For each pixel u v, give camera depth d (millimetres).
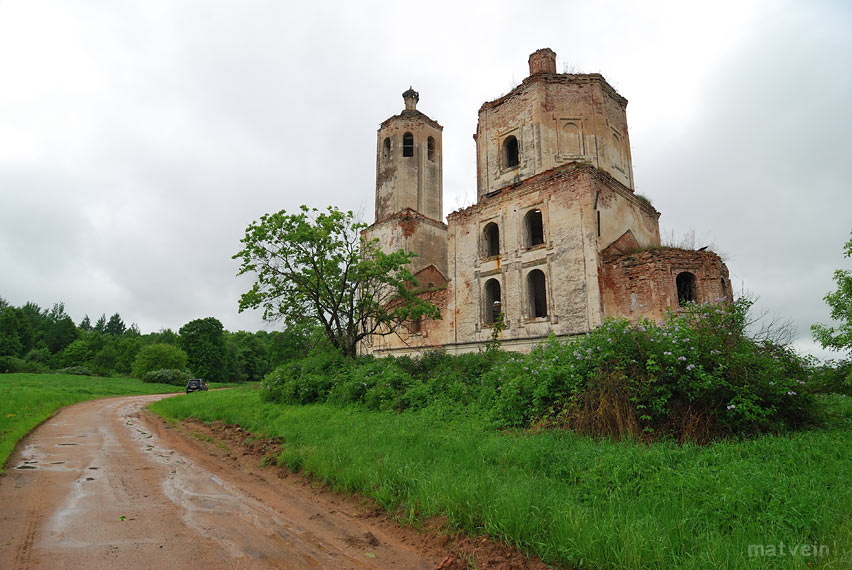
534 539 4859
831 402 10758
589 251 20391
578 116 23609
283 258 21031
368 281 22391
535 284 24547
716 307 10031
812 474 5859
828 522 4520
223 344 77000
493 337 21062
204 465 9508
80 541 5230
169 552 4980
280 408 16375
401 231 30156
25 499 6844
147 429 15172
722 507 5145
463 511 5562
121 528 5676
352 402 15336
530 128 24016
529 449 7539
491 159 25703
